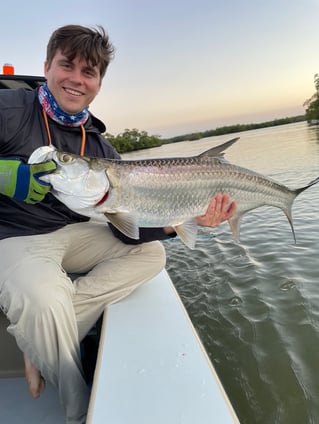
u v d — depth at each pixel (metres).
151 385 0.63
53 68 0.90
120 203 0.91
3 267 0.78
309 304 1.58
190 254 2.34
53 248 0.88
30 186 0.79
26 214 0.92
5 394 0.85
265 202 1.15
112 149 1.10
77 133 0.99
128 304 0.92
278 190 1.16
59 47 0.88
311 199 3.51
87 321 0.91
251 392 1.15
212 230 2.81
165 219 0.97
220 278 1.93
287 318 1.51
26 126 0.91
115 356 0.71
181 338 0.77
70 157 0.84
